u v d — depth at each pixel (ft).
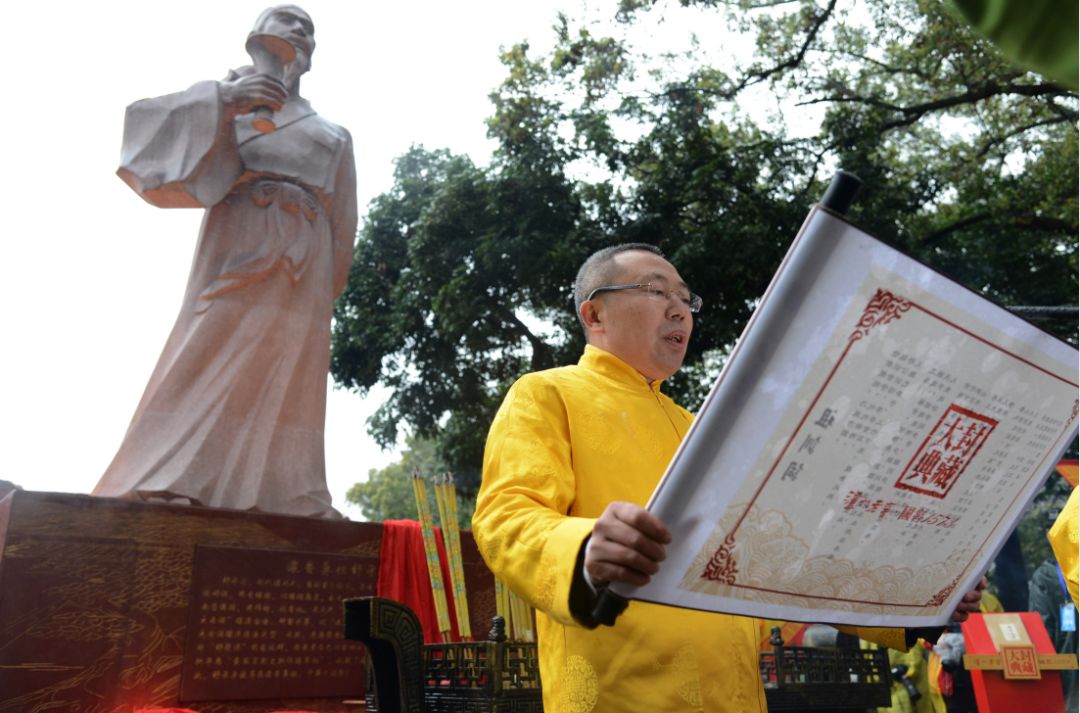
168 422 20.24
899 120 40.16
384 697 7.52
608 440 6.49
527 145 41.34
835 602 5.02
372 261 51.21
